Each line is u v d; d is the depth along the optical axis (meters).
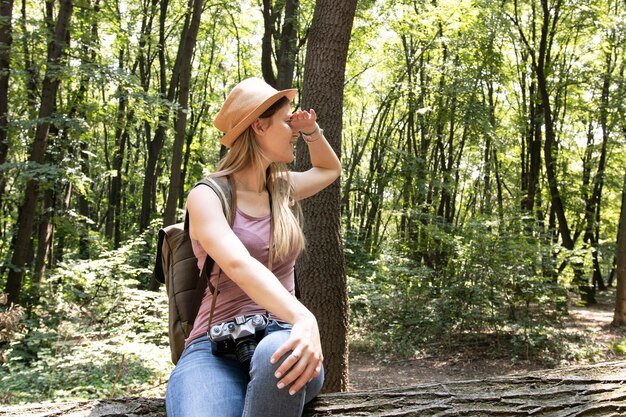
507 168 23.66
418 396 1.97
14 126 10.21
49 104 10.33
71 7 10.47
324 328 5.16
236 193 1.76
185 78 10.52
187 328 1.86
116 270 9.02
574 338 10.12
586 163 22.72
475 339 10.34
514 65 21.77
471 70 18.12
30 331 8.02
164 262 1.95
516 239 10.62
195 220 1.65
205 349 1.71
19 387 5.98
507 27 18.05
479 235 10.68
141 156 28.03
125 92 10.33
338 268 5.25
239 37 22.45
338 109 5.22
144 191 18.14
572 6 18.03
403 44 20.48
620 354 9.45
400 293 12.05
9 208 15.49
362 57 23.14
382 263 13.61
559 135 21.64
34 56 11.48
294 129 2.16
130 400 2.00
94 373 6.12
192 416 1.54
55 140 11.41
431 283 12.02
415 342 10.70
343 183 22.34
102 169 12.90
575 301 14.52
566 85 19.72
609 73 19.38
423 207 18.83
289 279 1.85
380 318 11.96
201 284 1.79
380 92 23.92
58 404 1.98
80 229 14.98
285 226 1.78
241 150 1.82
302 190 2.13
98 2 12.91
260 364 1.56
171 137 22.55
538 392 1.96
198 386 1.61
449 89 17.77
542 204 23.81
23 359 7.18
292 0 13.52
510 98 23.80
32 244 14.66
